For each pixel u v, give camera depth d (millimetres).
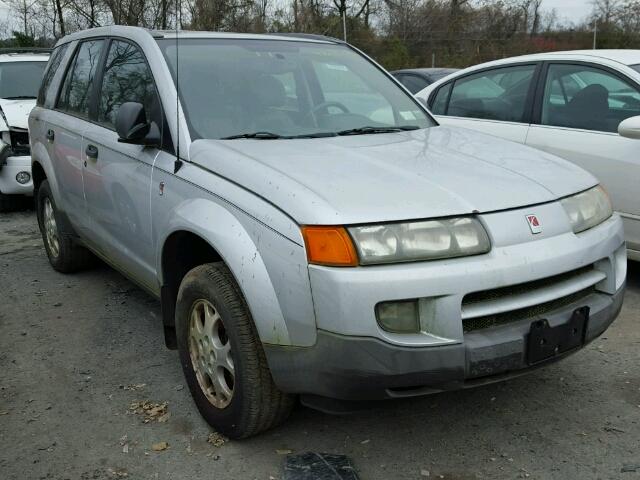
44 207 5469
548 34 30125
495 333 2512
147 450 2998
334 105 3873
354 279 2369
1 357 3982
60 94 5043
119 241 3930
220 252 2746
